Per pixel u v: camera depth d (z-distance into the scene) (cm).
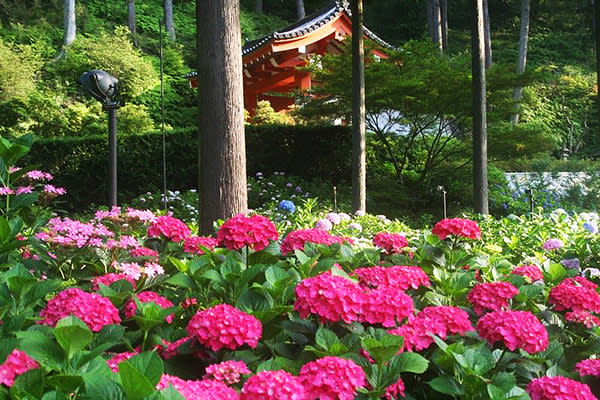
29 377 153
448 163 1503
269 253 326
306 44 1698
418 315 232
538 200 1444
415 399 211
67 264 334
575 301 267
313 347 209
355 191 1145
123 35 2695
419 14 4019
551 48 4209
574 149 3058
